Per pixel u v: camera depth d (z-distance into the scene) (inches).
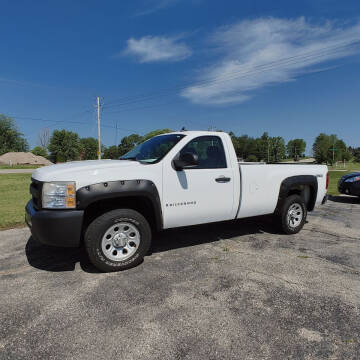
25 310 108.9
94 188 133.0
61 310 108.8
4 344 90.1
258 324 100.0
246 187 181.2
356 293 121.6
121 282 131.5
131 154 184.2
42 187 132.0
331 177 821.2
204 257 162.1
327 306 111.3
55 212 129.6
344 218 268.1
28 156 3353.8
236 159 179.2
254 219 231.0
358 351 87.0
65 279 135.0
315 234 210.2
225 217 177.3
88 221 147.6
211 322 101.2
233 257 162.1
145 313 106.7
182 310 108.6
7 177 876.0
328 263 153.8
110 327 98.5
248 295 119.6
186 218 160.9
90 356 84.9
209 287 126.5
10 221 241.3
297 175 207.6
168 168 152.7
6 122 3814.0
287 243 187.9
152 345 89.4
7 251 172.7
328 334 94.8
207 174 164.9
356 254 168.1
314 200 222.4
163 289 124.8
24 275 139.5
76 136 4106.8
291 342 90.9
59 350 87.5
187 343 90.3
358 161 3577.8
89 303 113.6
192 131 171.5
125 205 153.0
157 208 148.9
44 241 132.1
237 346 89.0
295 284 129.3
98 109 1733.5
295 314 105.9
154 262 155.0
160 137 180.1
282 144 3860.7
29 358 84.1
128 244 145.9
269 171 193.0
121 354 85.6
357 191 355.9
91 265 151.5
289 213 204.2
